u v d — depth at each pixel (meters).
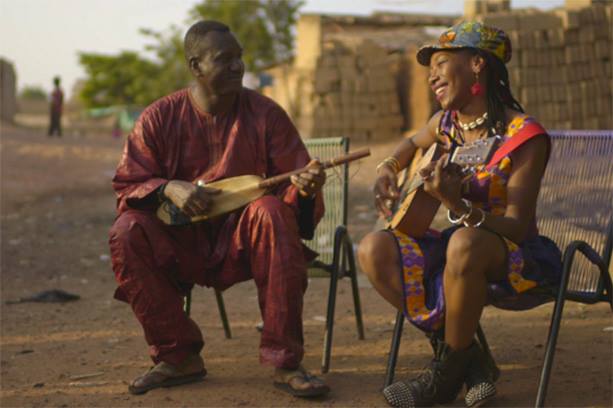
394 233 3.50
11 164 15.07
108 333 5.04
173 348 3.77
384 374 3.94
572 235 4.02
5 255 8.16
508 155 3.34
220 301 4.71
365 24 20.06
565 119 15.74
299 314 3.64
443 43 3.46
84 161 16.09
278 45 41.22
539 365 3.98
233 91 3.77
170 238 3.77
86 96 61.78
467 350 3.39
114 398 3.73
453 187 3.16
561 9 16.31
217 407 3.54
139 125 3.87
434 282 3.40
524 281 3.29
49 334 5.05
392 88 18.52
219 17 41.12
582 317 4.89
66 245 8.72
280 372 3.66
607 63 16.03
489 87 3.48
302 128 18.30
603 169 3.96
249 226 3.65
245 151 3.85
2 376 4.14
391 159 3.84
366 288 6.16
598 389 3.59
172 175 3.89
